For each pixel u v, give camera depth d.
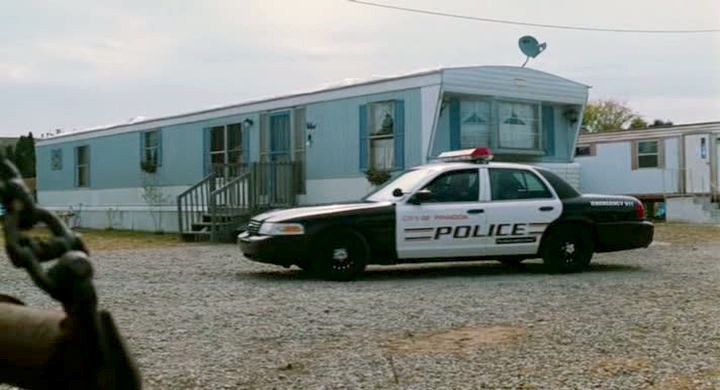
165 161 21.48
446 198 10.19
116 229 23.47
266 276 10.52
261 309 7.58
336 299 8.19
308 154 17.19
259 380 4.93
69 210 25.91
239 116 18.98
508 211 10.30
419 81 15.03
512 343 5.89
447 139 15.23
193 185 19.84
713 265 11.48
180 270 11.34
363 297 8.33
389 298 8.23
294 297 8.38
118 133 23.50
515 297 8.21
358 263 9.90
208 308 7.68
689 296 8.19
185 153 20.75
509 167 10.52
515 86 16.14
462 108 15.46
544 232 10.45
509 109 16.12
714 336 6.09
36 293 9.14
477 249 10.22
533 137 16.52
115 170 23.72
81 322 1.05
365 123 15.93
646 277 10.02
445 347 5.79
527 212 10.36
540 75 16.59
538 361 5.34
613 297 8.16
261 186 17.39
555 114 17.27
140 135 22.53
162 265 12.09
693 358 5.40
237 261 12.62
